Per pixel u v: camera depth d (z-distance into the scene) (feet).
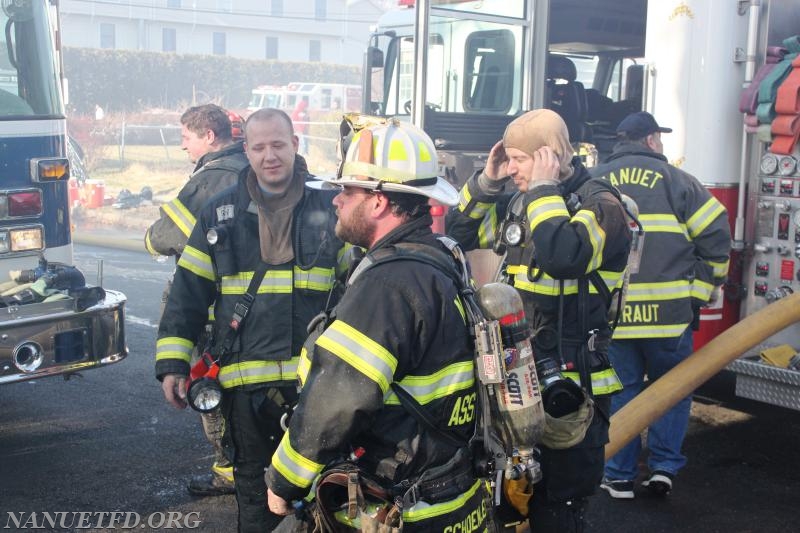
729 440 17.46
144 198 58.65
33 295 14.52
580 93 25.02
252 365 10.60
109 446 16.80
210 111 15.48
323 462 7.16
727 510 14.33
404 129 7.84
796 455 16.74
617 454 14.51
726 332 14.88
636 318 13.87
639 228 10.80
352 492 7.16
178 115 97.55
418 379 7.33
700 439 17.51
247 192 10.86
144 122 95.14
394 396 7.29
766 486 15.30
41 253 16.05
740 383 15.99
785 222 16.79
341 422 7.02
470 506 7.63
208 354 10.83
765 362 15.78
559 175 10.50
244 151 14.52
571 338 10.30
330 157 86.22
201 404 10.30
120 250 43.14
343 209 7.89
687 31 17.34
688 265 13.99
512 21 20.99
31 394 20.15
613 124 26.50
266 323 10.60
